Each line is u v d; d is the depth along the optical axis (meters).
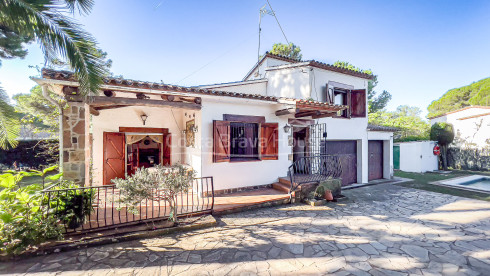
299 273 2.59
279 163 6.68
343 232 3.83
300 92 7.82
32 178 8.83
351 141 8.77
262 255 3.01
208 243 3.37
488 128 12.08
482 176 10.00
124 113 6.72
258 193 5.82
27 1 2.73
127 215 4.00
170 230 3.71
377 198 6.36
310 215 4.75
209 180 5.53
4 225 2.90
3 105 3.82
